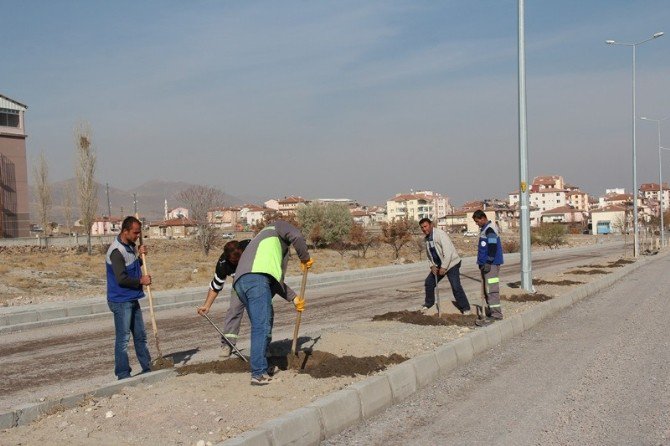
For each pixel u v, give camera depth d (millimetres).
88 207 46531
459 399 7117
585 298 17969
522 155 17047
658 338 10844
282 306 17141
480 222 11891
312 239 66688
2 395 7641
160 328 13219
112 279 7508
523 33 17266
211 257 47500
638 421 6172
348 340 9234
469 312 12719
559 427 6023
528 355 9625
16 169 56875
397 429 6051
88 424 5539
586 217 169625
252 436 4945
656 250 50438
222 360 7957
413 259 48062
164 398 6250
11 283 25359
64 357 10266
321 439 5676
